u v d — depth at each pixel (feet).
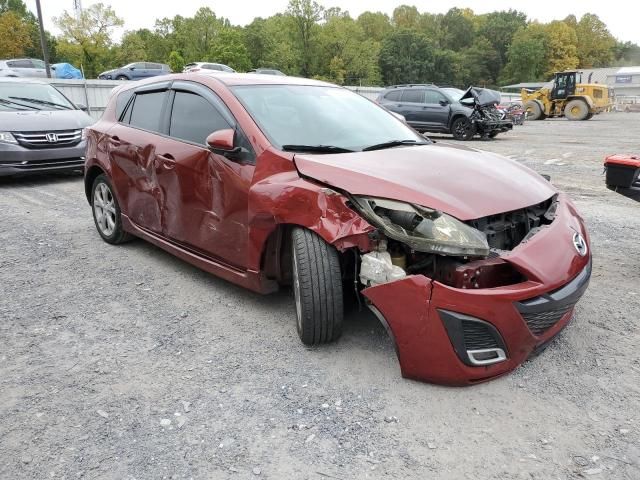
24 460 7.83
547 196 10.52
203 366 10.32
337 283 10.11
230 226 12.05
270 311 12.68
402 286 8.86
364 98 15.43
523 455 7.75
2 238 18.89
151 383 9.77
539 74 373.61
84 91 62.85
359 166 10.30
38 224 20.84
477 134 57.36
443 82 360.28
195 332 11.71
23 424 8.66
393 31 368.68
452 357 8.73
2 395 9.47
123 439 8.27
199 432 8.40
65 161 29.01
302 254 10.10
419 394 9.20
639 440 8.00
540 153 41.81
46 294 13.87
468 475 7.40
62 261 16.43
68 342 11.34
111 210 17.65
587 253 10.11
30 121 28.19
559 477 7.32
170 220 14.25
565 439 8.07
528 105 100.32
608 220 21.04
